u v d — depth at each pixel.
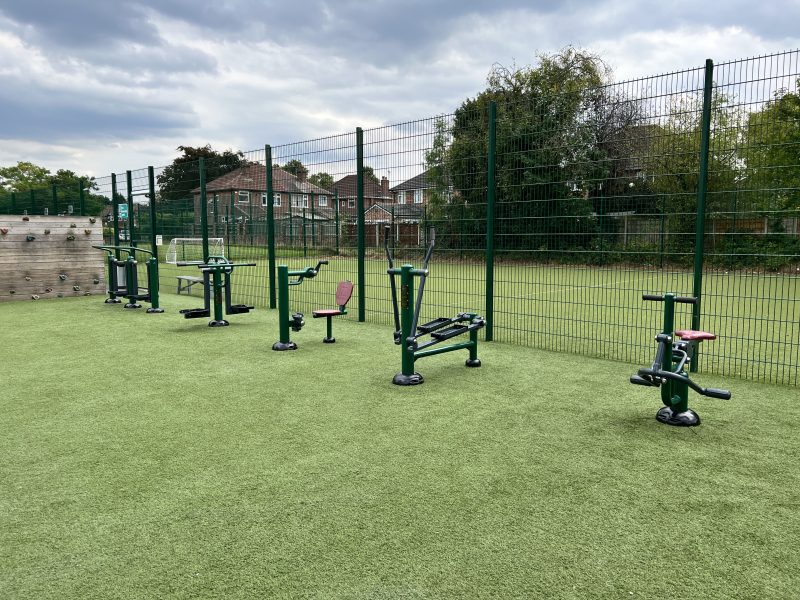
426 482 2.68
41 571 1.97
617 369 5.03
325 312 6.03
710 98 4.77
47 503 2.49
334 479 2.72
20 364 5.23
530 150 6.09
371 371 4.95
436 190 6.92
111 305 9.81
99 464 2.92
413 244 7.32
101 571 1.97
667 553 2.07
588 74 23.84
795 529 2.25
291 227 12.23
